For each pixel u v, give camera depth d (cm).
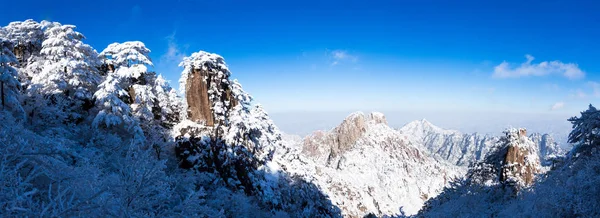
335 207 4978
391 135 16462
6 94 2484
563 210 1488
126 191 736
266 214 3180
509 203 2495
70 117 2989
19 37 3888
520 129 2947
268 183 3831
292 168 4641
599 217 1310
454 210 2972
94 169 1051
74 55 3170
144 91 3341
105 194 757
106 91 2812
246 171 3562
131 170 758
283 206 3809
